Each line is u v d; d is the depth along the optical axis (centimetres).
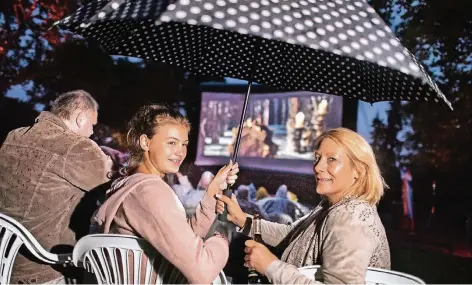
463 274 400
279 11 149
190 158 1087
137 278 156
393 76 198
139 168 173
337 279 146
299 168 932
